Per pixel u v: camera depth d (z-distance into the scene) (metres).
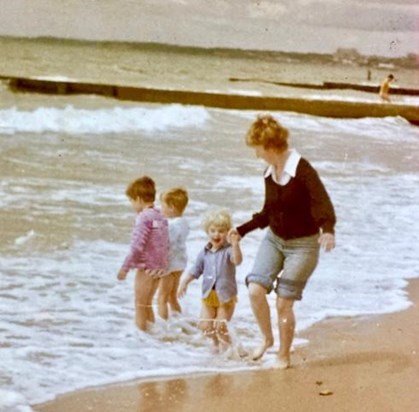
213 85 37.31
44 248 7.68
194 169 13.12
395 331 5.92
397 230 9.62
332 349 5.45
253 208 10.15
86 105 22.80
